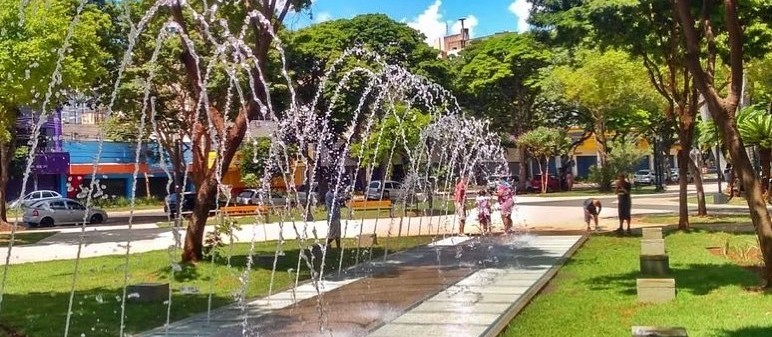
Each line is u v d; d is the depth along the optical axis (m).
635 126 44.53
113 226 30.75
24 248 20.56
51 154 40.84
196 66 13.87
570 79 37.66
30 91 19.14
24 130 33.38
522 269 12.63
